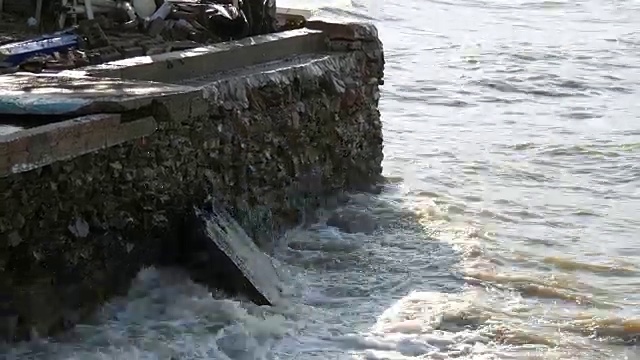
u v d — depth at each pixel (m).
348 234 10.95
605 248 11.18
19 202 7.06
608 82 23.05
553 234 11.62
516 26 32.25
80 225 7.67
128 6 11.59
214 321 8.20
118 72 8.78
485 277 9.86
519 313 9.05
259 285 8.82
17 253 7.16
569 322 8.90
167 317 8.16
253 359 7.73
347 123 11.93
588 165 15.20
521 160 15.30
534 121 18.59
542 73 23.59
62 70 8.98
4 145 6.30
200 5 11.86
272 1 12.07
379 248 10.55
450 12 34.19
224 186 9.42
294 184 10.72
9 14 11.88
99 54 9.70
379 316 8.73
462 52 26.33
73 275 7.70
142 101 7.50
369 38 12.44
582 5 37.12
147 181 8.36
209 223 8.84
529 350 8.27
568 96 21.44
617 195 13.64
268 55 11.09
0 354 7.08
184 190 8.84
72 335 7.64
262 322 8.29
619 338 8.64
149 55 9.70
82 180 7.61
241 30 11.57
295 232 10.76
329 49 12.20
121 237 8.17
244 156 9.69
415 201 12.34
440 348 8.18
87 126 6.97
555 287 9.70
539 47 27.58
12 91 7.57
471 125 17.92
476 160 15.07
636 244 11.38
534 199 13.15
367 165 12.67
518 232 11.59
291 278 9.44
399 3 34.62
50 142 6.66
